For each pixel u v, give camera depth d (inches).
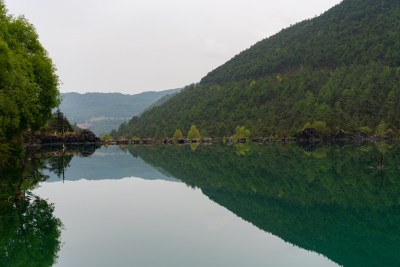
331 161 2028.8
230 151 3531.0
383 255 521.0
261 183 1295.5
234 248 550.9
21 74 1182.9
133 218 743.1
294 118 7623.0
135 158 2701.8
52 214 765.9
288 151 3184.1
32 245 549.6
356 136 5802.2
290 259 497.4
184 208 856.3
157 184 1279.5
